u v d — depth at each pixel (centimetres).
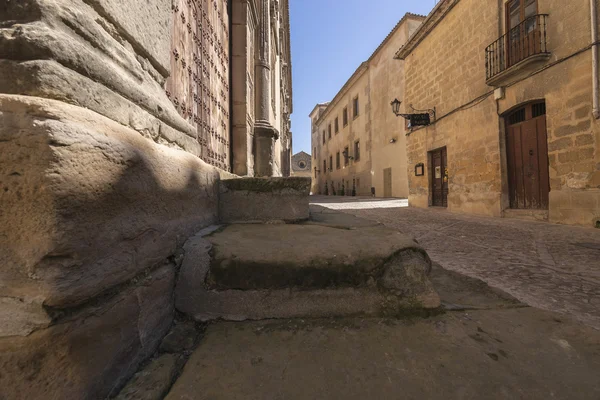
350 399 81
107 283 80
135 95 119
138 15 132
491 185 690
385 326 121
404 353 103
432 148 923
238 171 518
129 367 90
